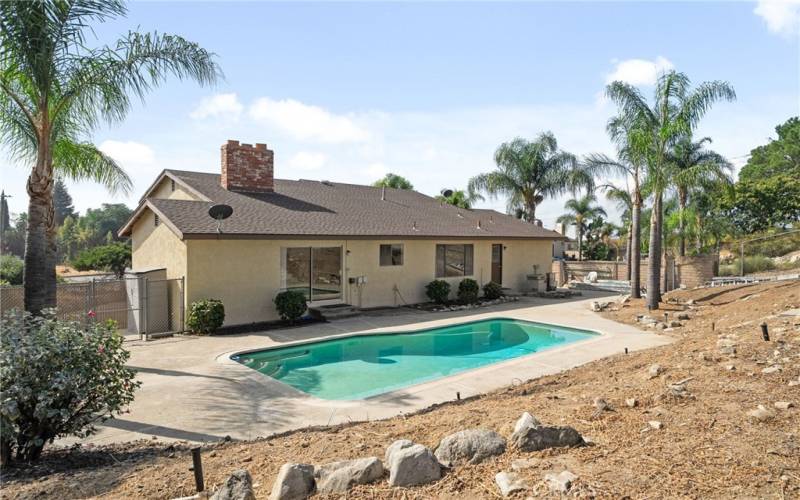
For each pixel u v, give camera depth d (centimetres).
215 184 1784
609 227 4503
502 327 1562
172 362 982
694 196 2498
